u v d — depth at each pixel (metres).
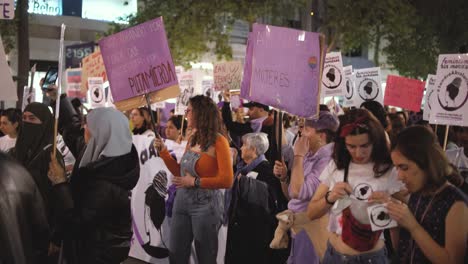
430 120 5.14
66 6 21.23
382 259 3.43
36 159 4.18
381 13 18.81
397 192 3.31
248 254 5.58
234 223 5.60
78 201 3.80
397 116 6.66
